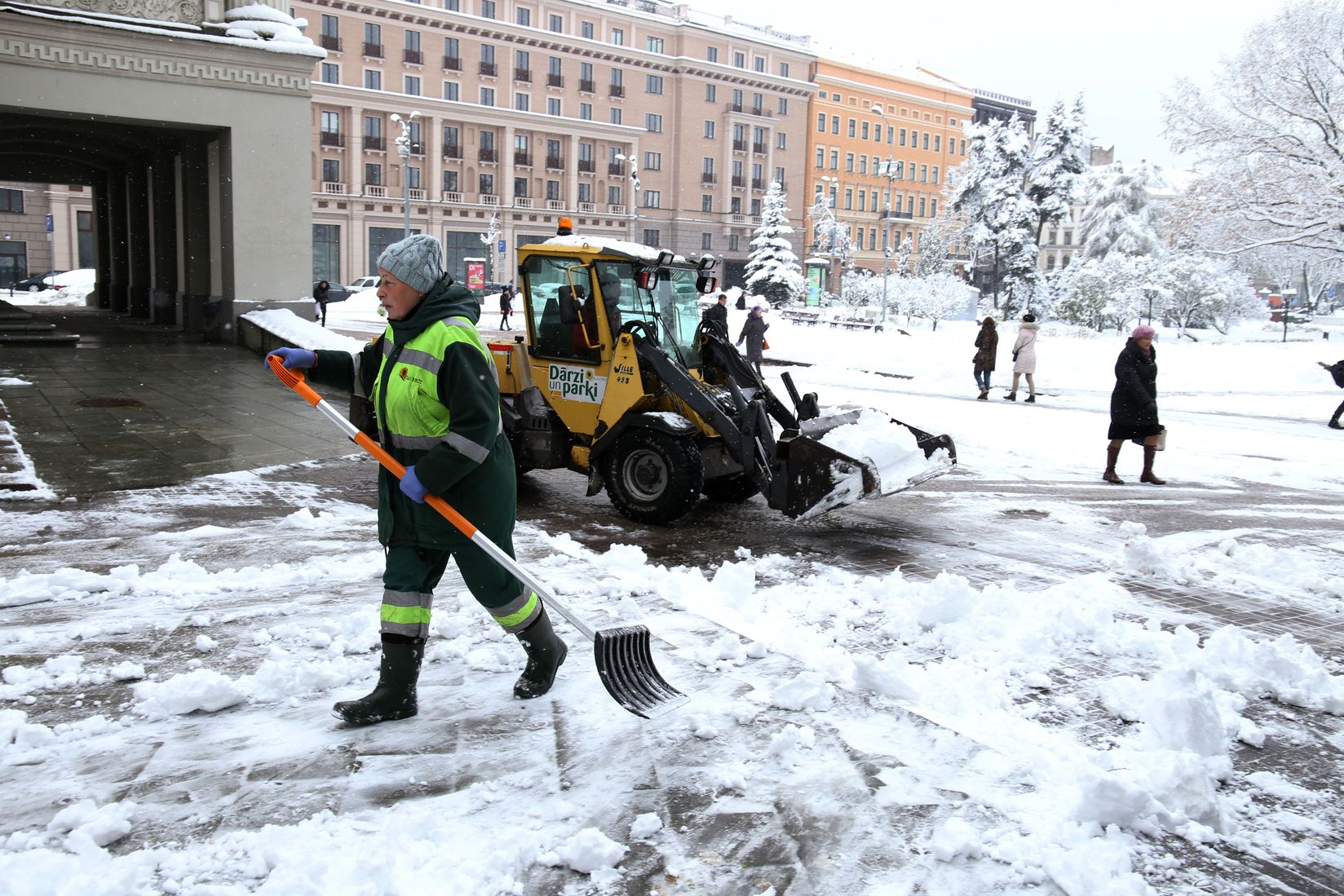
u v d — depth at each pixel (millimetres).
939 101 92375
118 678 3752
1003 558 6664
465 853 2602
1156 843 2857
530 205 64625
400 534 3387
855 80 84500
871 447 6969
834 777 3115
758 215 78125
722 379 8164
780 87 77750
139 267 26000
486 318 40875
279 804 2852
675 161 72562
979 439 12320
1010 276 51000
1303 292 67562
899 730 3490
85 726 3297
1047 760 3287
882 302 45531
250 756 3148
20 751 3119
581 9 66500
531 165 64750
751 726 3465
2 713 3340
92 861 2486
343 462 9055
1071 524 7801
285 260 18984
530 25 64250
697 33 72125
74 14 16281
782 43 77688
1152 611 5469
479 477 3383
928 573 6215
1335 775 3467
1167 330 41219
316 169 56531
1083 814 2922
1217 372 21422
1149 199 59500
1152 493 9297
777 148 79250
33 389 12617
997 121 52344
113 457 8805
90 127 20516
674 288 8055
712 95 73688
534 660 3652
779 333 28594
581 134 66125
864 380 20250
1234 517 8281
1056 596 5250
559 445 7930
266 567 5512
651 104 70812
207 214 20688
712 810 2896
